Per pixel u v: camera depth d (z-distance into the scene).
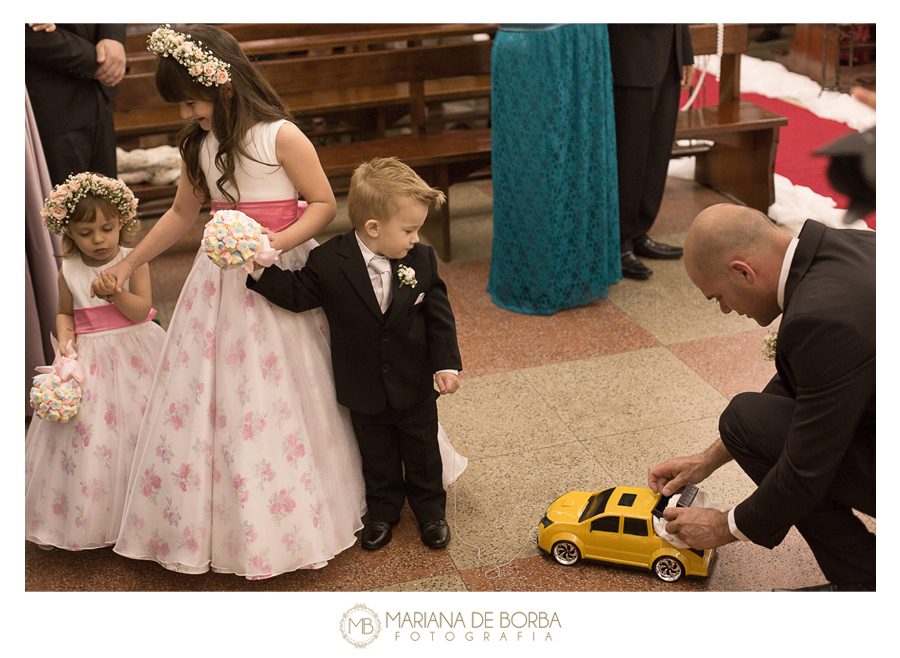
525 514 2.72
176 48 2.16
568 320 4.16
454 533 2.65
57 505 2.57
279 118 2.31
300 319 2.44
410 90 5.28
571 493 2.63
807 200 5.30
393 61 5.11
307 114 5.36
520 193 4.06
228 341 2.35
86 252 2.51
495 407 3.39
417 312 2.45
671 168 6.22
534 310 4.22
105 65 3.63
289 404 2.38
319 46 5.02
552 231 4.05
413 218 2.27
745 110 5.28
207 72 2.16
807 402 1.93
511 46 3.86
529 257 4.14
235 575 2.52
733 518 2.13
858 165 5.75
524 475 2.93
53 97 3.49
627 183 4.42
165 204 5.50
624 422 3.24
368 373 2.44
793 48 8.12
